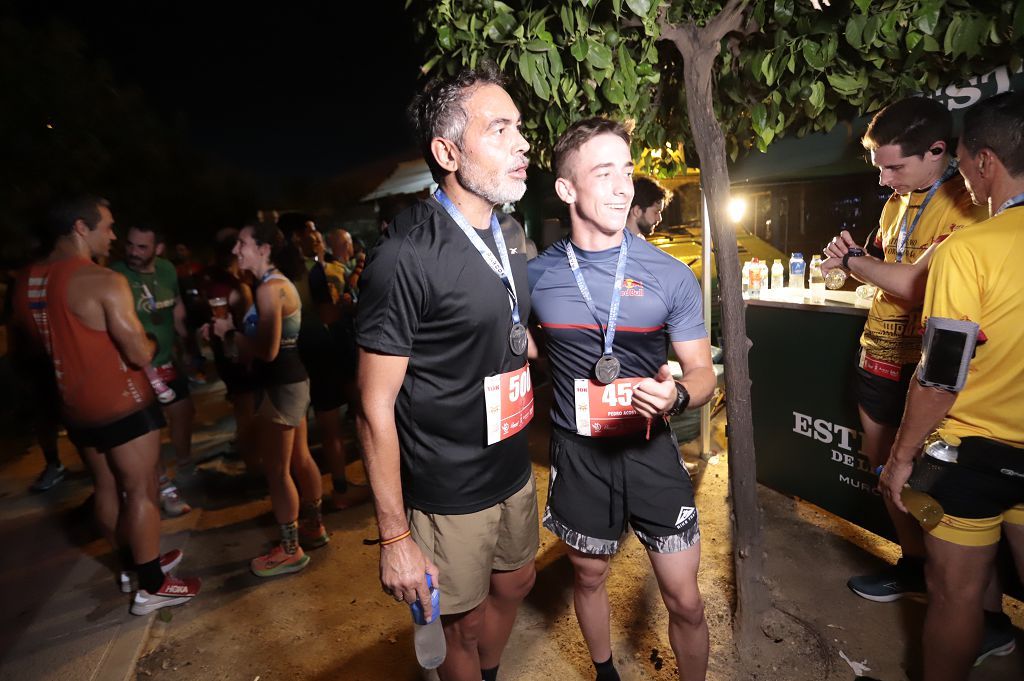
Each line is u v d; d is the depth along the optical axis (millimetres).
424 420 1588
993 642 2221
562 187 1781
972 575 1688
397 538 1470
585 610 2031
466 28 2117
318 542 3385
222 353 4078
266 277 2861
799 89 2309
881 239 2574
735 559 2352
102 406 2613
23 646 2691
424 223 1507
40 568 3414
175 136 14609
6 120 8133
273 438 2980
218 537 3600
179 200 14672
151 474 2795
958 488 1633
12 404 5797
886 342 2389
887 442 2500
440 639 1554
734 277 2188
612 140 1697
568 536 1911
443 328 1519
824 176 4176
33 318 2791
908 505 1726
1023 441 1562
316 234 3938
